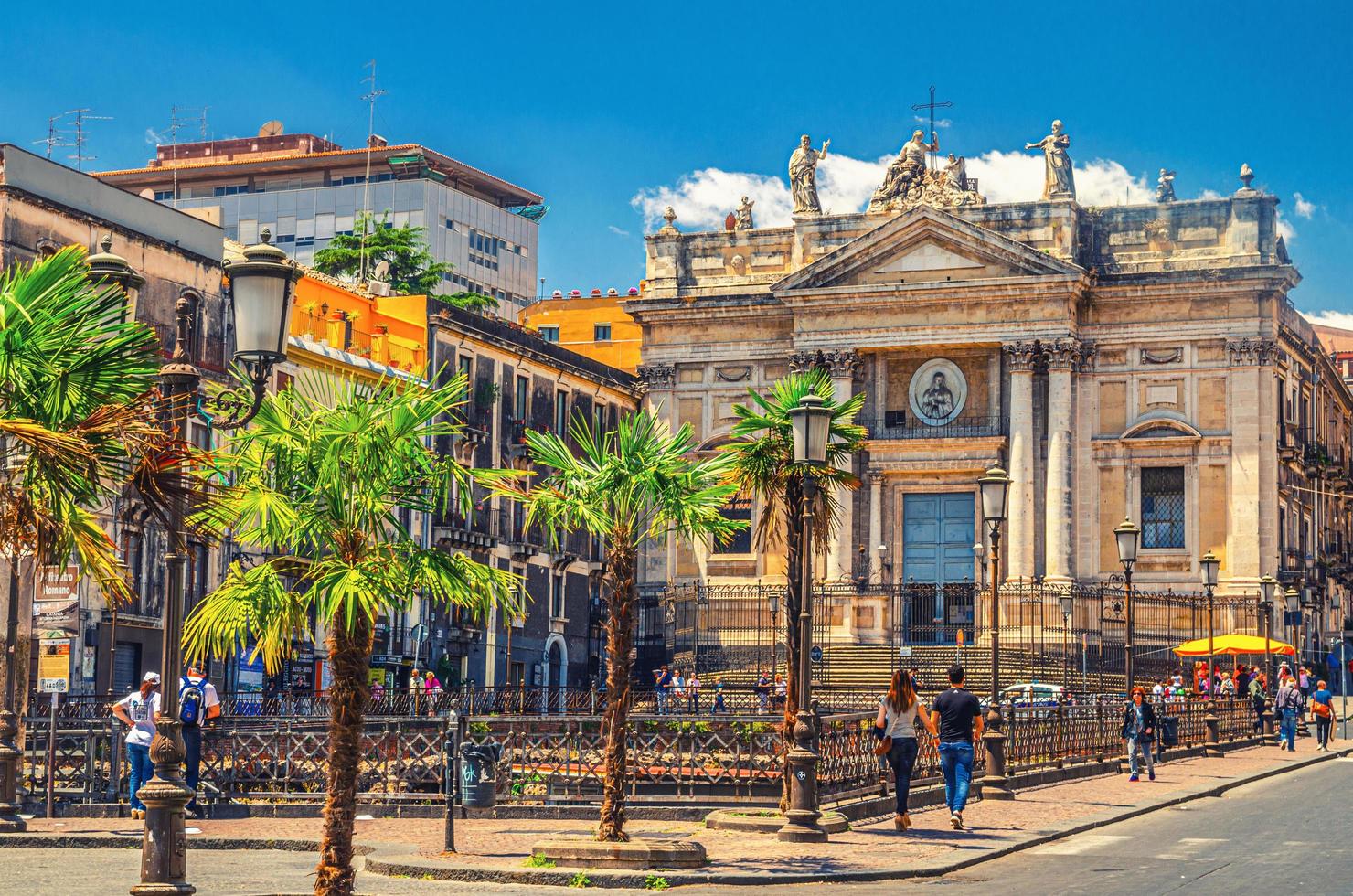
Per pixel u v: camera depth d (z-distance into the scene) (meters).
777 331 81.19
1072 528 75.06
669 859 23.42
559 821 29.95
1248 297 74.75
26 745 30.64
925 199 79.19
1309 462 81.44
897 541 77.94
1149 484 75.62
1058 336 75.38
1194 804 35.00
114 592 17.28
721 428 81.56
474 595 19.52
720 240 83.19
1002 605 74.31
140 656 50.53
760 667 68.81
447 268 106.06
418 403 19.56
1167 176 78.56
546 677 74.81
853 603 76.06
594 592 79.38
